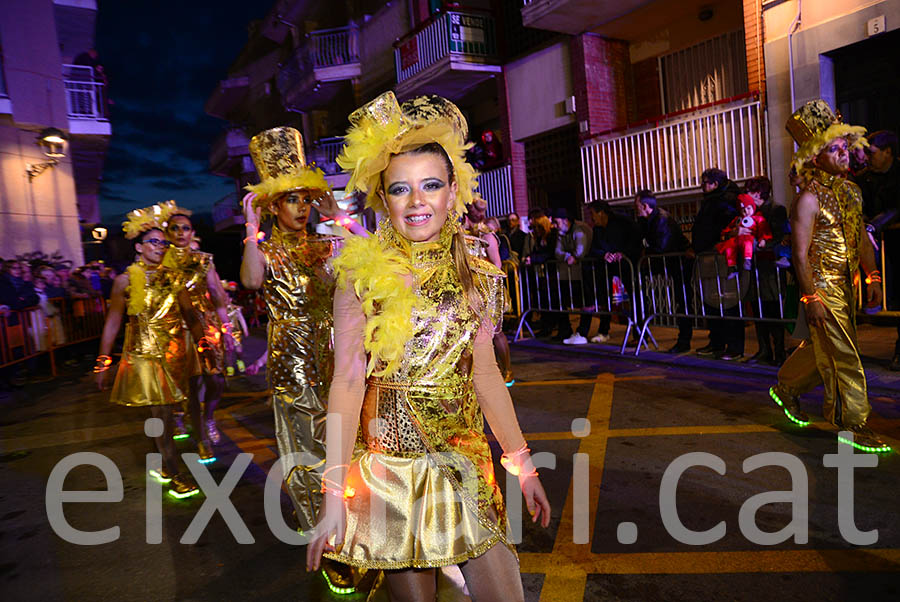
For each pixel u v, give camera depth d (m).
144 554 3.30
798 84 8.36
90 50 18.00
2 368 8.90
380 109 1.86
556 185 13.27
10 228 14.10
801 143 3.93
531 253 8.89
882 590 2.42
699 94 11.09
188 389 4.38
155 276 4.17
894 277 5.50
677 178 10.35
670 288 7.00
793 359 4.29
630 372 6.48
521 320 9.16
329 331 3.05
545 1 10.85
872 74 7.85
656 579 2.62
